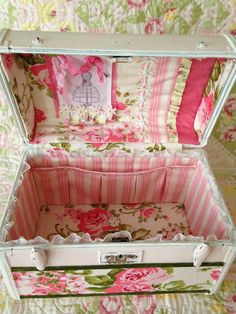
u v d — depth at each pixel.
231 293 0.92
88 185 1.09
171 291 0.91
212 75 0.85
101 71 0.86
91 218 1.10
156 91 0.92
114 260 0.76
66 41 0.72
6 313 0.86
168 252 0.75
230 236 0.77
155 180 1.08
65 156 1.00
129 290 0.89
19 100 0.84
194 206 1.05
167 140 0.98
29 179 0.99
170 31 0.92
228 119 1.12
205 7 0.88
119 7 0.87
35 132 0.96
